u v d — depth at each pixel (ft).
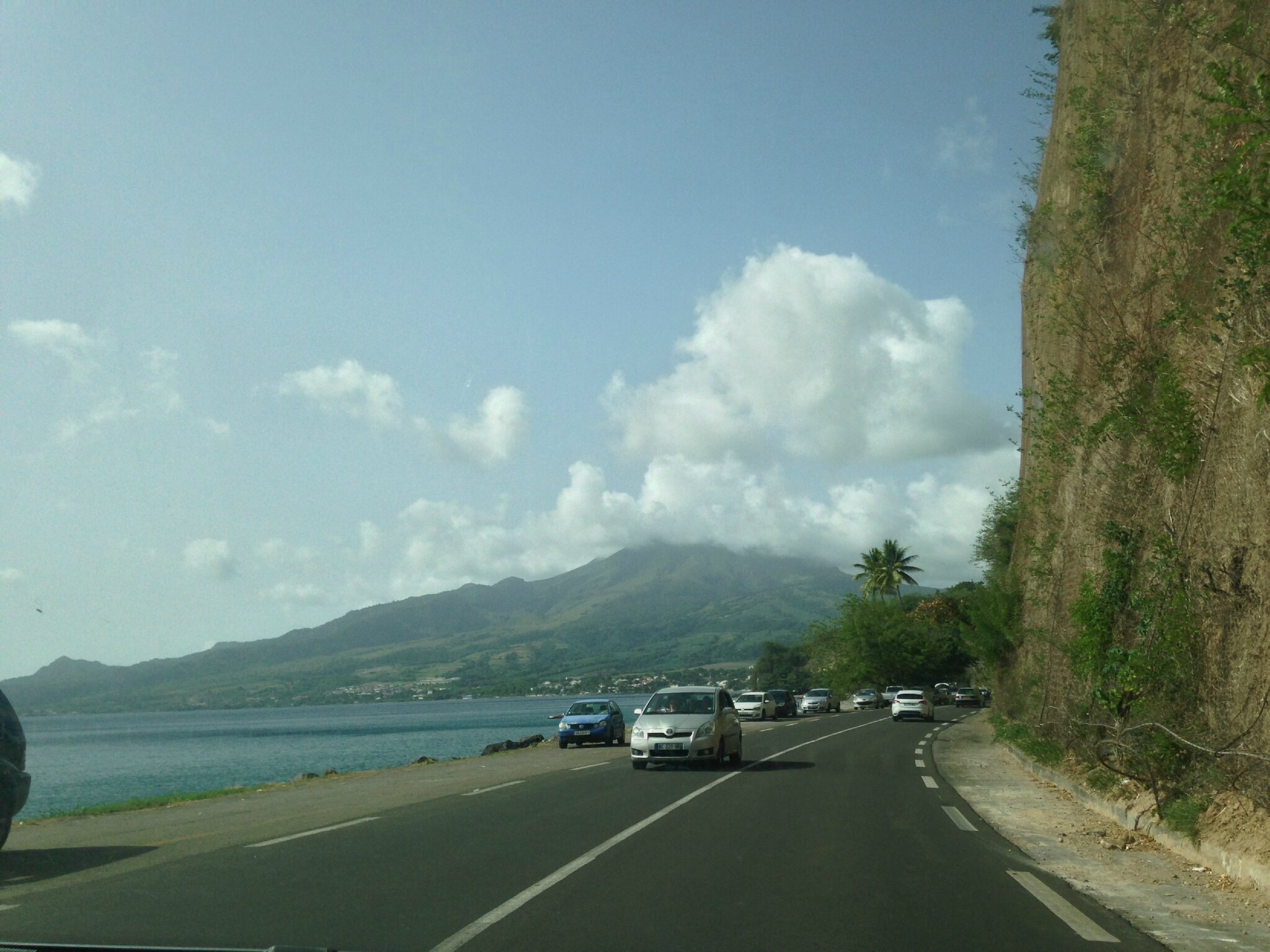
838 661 298.15
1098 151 69.51
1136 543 51.06
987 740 103.19
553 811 44.19
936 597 306.14
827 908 24.71
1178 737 35.47
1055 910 24.82
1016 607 108.47
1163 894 27.35
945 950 20.92
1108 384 59.82
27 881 29.76
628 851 33.09
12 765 36.22
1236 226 23.36
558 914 23.86
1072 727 55.42
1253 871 27.55
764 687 441.68
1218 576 37.88
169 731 545.44
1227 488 38.45
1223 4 47.03
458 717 586.45
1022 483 109.50
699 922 23.12
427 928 22.47
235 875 29.35
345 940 21.52
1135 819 39.11
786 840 35.53
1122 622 50.60
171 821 46.44
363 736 332.80
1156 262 54.08
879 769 66.95
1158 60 61.67
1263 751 30.58
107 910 24.75
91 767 206.69
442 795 53.21
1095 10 78.84
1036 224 82.53
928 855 33.01
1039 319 81.00
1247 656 33.63
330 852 33.27
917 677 287.48
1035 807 47.24
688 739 65.31
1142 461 53.42
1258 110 21.83
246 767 177.06
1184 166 49.37
